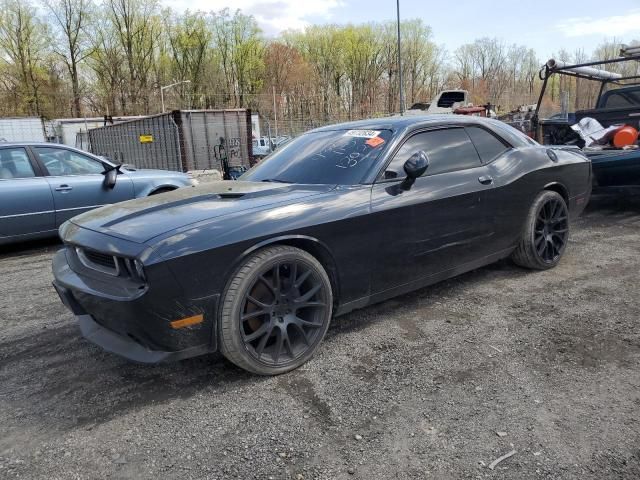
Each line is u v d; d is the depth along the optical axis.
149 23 55.34
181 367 3.01
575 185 4.68
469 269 3.93
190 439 2.31
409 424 2.35
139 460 2.19
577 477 1.97
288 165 3.69
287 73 58.16
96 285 2.65
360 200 3.12
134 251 2.47
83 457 2.22
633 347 2.99
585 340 3.11
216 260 2.56
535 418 2.35
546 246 4.41
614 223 6.40
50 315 4.04
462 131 3.93
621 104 7.95
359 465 2.09
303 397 2.61
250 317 2.71
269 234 2.72
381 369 2.86
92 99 54.59
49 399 2.72
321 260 3.03
